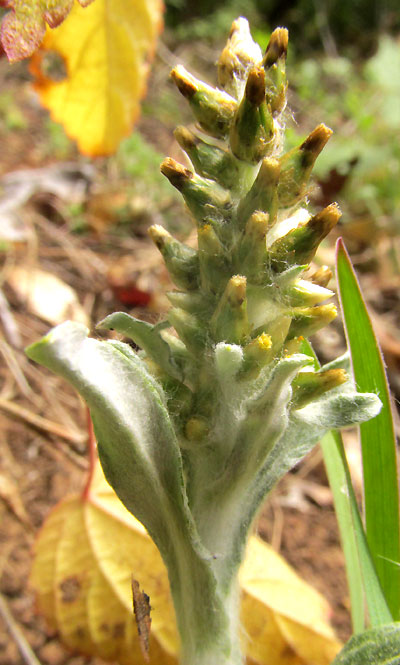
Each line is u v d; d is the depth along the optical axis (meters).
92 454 0.06
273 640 0.06
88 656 0.06
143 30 0.06
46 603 0.06
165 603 0.06
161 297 0.10
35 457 0.08
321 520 0.08
